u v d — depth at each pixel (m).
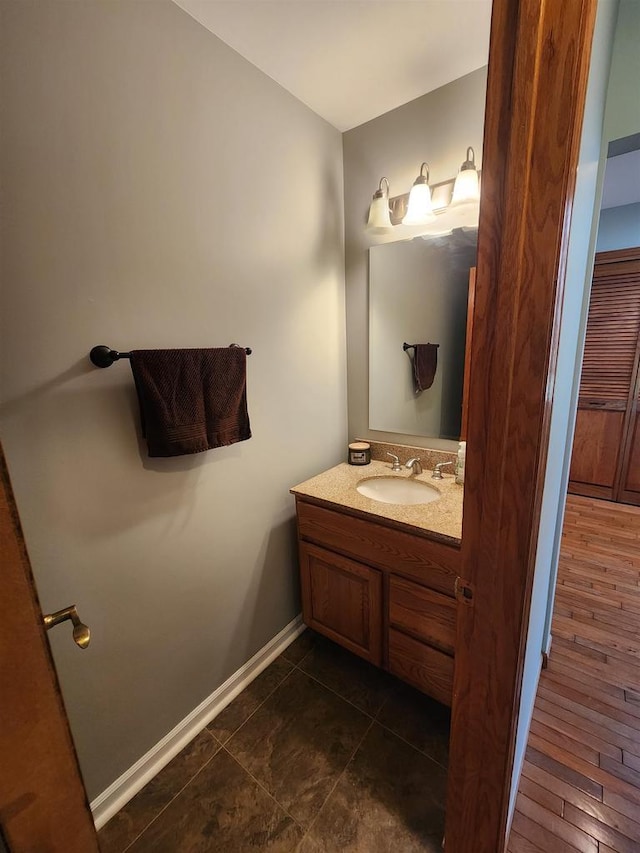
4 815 0.36
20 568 0.34
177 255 1.14
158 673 1.24
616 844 1.01
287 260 1.53
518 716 0.85
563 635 1.75
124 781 1.17
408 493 1.69
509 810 0.95
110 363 0.99
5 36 0.77
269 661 1.66
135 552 1.13
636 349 2.85
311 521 1.56
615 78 1.26
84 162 0.91
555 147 0.52
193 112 1.13
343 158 1.75
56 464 0.94
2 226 0.80
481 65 1.33
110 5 0.92
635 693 1.46
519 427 0.62
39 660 0.37
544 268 0.56
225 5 1.06
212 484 1.34
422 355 1.73
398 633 1.38
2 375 0.83
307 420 1.75
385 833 1.05
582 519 2.83
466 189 1.38
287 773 1.22
